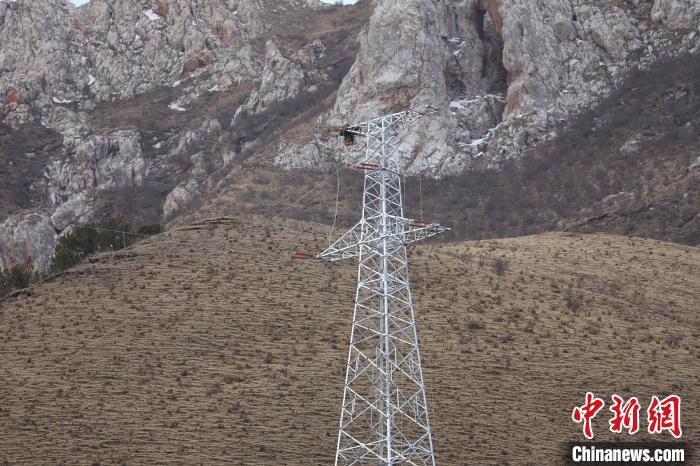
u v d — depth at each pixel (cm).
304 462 7525
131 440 7762
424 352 9319
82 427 7944
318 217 16725
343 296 10375
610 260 12481
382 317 6625
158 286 10456
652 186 16162
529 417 8369
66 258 11725
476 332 9806
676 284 11738
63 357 9062
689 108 17588
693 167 16225
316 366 9006
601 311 10594
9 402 8306
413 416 8219
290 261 11212
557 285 11300
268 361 9069
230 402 8369
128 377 8738
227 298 10188
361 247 6619
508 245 13275
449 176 17838
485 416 8331
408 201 17250
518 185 17188
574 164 17325
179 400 8394
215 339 9406
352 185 17775
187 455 7562
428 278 11025
